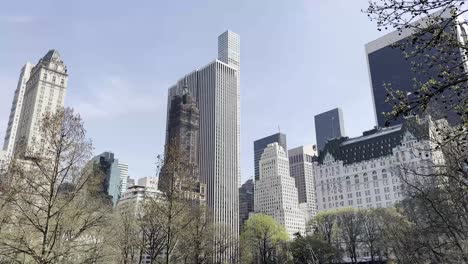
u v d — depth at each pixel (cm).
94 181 2911
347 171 18175
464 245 2261
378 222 9081
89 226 2848
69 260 2764
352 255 9925
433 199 2470
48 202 2612
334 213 10788
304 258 9331
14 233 2586
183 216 3622
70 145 2806
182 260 4450
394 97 1064
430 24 998
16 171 2634
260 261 10175
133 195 5691
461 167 2061
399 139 16450
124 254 4322
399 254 3403
